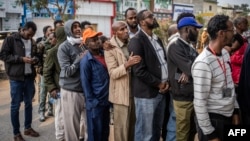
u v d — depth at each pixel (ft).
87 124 14.11
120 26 13.91
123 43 14.11
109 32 87.15
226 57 9.77
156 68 12.84
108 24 86.79
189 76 11.97
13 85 16.84
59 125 15.84
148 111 12.91
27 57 16.96
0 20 69.77
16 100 16.93
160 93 13.15
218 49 9.34
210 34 9.37
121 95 13.58
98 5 83.41
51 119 21.17
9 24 71.10
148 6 99.66
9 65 16.79
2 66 39.27
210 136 9.39
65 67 14.06
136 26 15.74
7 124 20.26
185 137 12.59
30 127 18.12
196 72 9.29
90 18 82.17
